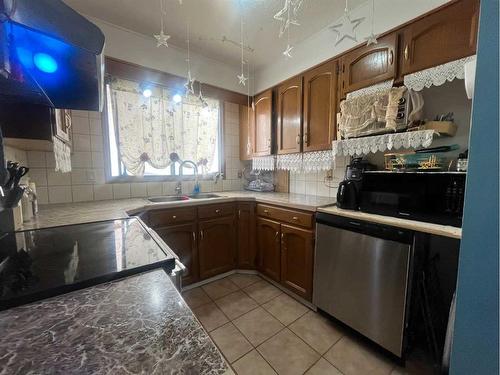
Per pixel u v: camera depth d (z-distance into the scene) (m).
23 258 0.70
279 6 1.56
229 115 2.78
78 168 1.87
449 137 1.40
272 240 2.05
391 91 1.35
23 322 0.41
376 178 1.39
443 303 1.43
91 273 0.58
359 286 1.37
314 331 1.48
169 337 0.36
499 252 0.40
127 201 1.93
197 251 2.03
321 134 1.85
